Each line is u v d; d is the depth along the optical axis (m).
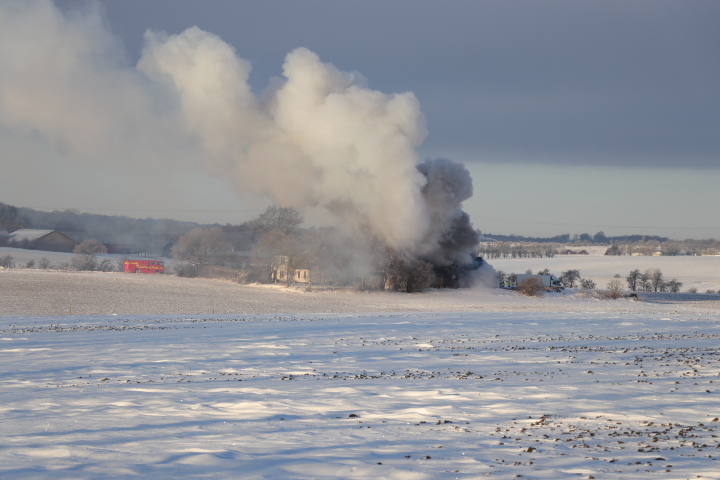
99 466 17.09
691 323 82.62
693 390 30.11
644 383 32.41
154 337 62.88
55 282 150.88
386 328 74.25
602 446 19.50
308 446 19.75
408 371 39.00
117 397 29.55
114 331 70.25
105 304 121.56
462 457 18.20
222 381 35.12
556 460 17.75
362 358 46.22
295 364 43.09
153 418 24.45
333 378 36.06
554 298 163.12
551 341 58.81
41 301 121.56
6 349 52.22
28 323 82.81
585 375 35.72
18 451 18.88
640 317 95.62
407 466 17.11
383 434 21.56
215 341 59.09
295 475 16.25
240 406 27.09
